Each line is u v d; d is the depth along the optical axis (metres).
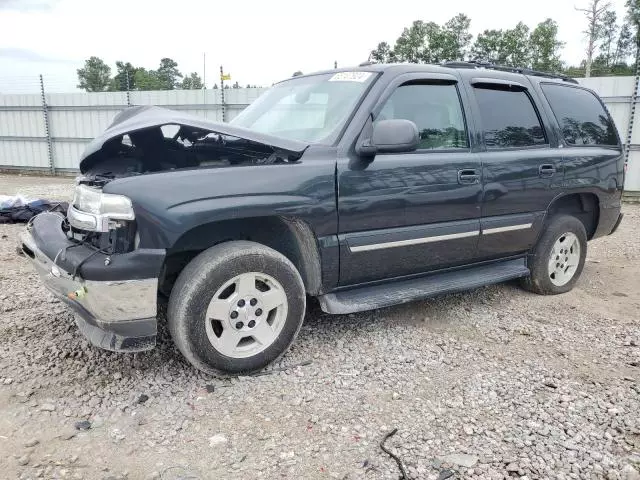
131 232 2.75
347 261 3.40
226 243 3.07
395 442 2.56
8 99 18.11
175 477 2.28
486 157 4.05
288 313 3.21
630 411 2.87
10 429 2.59
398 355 3.51
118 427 2.63
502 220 4.21
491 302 4.68
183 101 16.42
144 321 2.82
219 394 2.95
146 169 3.50
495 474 2.34
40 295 4.52
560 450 2.52
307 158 3.23
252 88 15.70
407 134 3.22
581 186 4.77
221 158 3.61
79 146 17.83
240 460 2.40
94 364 3.27
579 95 5.14
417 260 3.78
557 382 3.19
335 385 3.08
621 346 3.77
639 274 5.77
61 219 3.55
